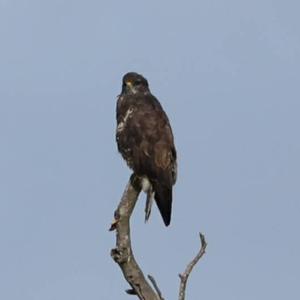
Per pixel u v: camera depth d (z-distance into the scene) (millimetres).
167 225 12586
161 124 13078
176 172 12977
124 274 10516
